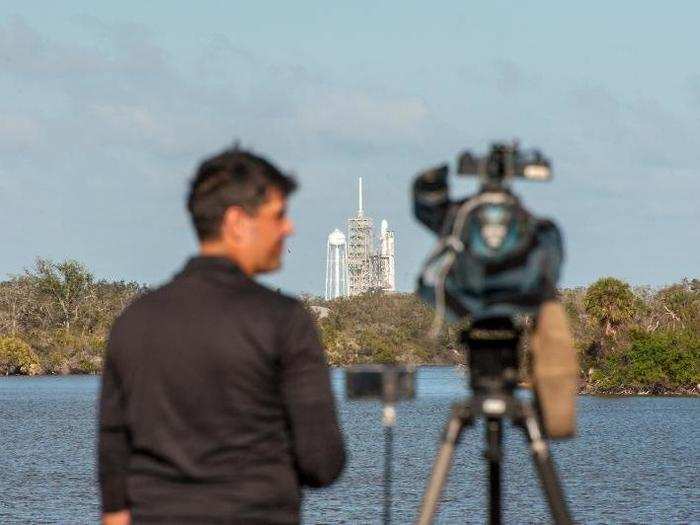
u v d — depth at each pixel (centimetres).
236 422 1080
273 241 1129
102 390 1144
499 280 1096
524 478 13112
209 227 1115
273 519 1087
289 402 1092
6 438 19862
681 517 10056
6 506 10456
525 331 1150
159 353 1089
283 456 1102
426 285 1133
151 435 1087
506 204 1101
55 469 14325
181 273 1126
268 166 1120
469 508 10362
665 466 15175
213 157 1120
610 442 19600
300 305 1120
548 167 1129
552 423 1091
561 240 1129
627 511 10488
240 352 1078
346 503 10712
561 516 1108
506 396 1144
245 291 1105
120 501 1151
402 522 9425
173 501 1077
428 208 1141
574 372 1091
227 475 1075
